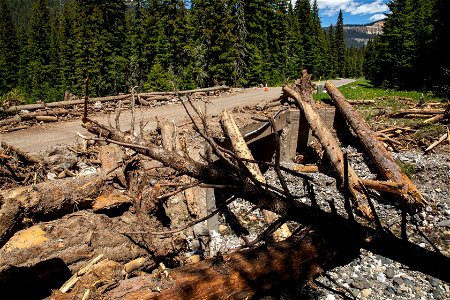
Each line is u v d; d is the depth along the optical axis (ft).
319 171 45.91
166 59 142.31
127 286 11.25
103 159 25.71
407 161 41.91
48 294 13.92
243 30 135.64
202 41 129.80
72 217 16.67
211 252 22.17
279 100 58.13
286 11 171.32
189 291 10.97
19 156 23.63
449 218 31.58
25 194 15.87
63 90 191.11
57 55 218.79
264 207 9.59
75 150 28.19
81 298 11.42
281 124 48.75
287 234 24.22
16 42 246.88
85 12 150.51
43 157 25.43
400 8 139.95
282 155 50.60
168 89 124.16
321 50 248.52
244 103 58.59
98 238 15.55
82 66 147.13
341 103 51.16
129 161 20.20
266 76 143.13
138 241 16.47
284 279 12.24
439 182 37.93
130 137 16.16
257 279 11.80
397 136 52.01
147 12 156.15
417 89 112.98
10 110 41.63
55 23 290.97
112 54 145.28
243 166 9.39
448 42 102.37
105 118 43.01
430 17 116.16
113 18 154.10
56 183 17.16
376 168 42.65
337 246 11.14
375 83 146.51
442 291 21.71
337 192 38.34
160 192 18.81
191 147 30.96
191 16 139.85
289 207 9.32
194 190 24.86
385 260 25.04
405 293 21.53
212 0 124.26
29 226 15.56
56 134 34.86
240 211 32.86
